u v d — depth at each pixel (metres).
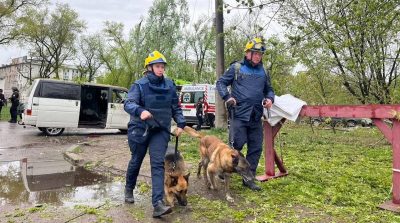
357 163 7.33
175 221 3.90
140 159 4.29
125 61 38.06
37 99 11.92
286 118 5.37
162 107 4.02
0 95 20.36
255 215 4.10
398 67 10.84
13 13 34.31
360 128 17.84
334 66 11.59
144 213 4.13
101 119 13.61
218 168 4.72
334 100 12.84
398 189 4.41
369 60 10.11
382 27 9.44
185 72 38.19
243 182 5.36
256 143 5.27
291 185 5.34
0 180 5.74
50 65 43.53
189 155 8.00
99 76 49.12
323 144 10.66
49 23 41.72
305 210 4.29
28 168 6.74
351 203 4.57
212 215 4.07
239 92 4.99
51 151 8.93
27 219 3.88
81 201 4.61
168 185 4.36
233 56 27.73
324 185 5.46
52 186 5.40
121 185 5.47
